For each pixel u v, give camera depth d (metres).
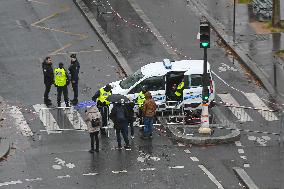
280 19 106.56
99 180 71.31
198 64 84.31
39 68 96.62
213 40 104.75
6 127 82.12
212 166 73.88
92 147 76.25
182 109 83.31
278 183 70.88
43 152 76.75
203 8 113.94
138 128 81.75
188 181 71.06
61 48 102.56
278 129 81.62
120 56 99.38
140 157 75.56
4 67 97.06
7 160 74.88
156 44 103.12
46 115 84.19
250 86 92.94
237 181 71.25
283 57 99.00
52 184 70.62
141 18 110.75
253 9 112.38
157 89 83.19
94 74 95.31
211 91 84.31
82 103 85.00
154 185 70.31
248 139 79.62
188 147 77.62
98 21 109.25
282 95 90.50
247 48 101.50
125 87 83.38
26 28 108.31
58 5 115.88
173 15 111.88
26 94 90.19
